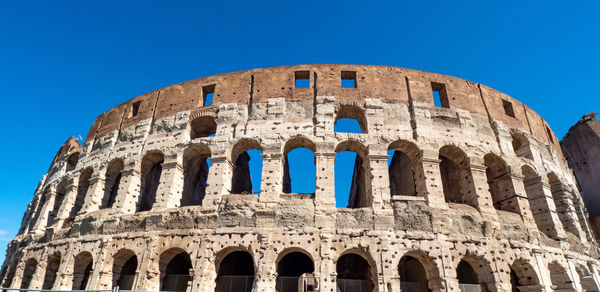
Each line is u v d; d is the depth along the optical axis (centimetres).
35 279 3212
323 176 2988
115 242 3002
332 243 2688
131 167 3469
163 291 2748
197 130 3809
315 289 2517
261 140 3234
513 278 3188
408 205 2869
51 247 3356
